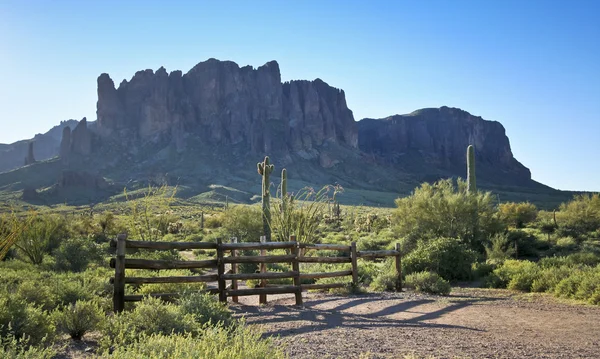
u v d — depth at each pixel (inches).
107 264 800.9
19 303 268.1
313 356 232.1
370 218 1988.2
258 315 363.3
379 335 287.7
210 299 316.8
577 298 470.9
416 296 488.7
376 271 661.9
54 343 260.1
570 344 270.4
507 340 278.7
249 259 404.5
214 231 1817.2
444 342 270.4
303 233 761.0
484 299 472.1
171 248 370.6
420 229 1160.8
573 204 1583.4
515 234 1197.7
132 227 838.5
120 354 195.6
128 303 355.3
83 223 1446.9
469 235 1135.0
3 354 200.1
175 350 181.6
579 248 1143.0
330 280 599.8
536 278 567.2
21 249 823.7
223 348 189.0
